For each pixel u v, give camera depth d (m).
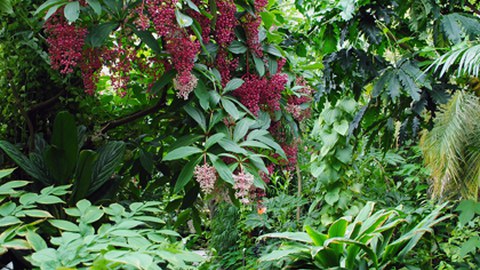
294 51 2.08
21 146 1.65
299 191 3.16
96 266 0.85
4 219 1.02
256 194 1.67
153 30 1.46
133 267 0.92
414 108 1.58
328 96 2.04
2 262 1.42
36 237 1.00
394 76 1.54
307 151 3.10
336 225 1.71
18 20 1.55
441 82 1.66
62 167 1.45
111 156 1.55
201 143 1.56
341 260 1.81
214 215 3.61
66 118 1.44
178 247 1.09
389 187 3.04
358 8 1.72
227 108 1.41
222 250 3.33
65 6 1.24
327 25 1.91
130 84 1.85
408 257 1.92
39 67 1.63
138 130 1.95
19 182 1.17
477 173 1.81
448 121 1.80
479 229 2.50
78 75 1.66
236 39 1.65
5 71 1.58
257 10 1.55
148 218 1.16
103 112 1.89
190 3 1.28
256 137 1.45
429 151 1.92
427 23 1.72
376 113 1.83
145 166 1.70
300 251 1.75
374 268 1.75
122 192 1.89
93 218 1.11
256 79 1.57
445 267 2.09
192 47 1.31
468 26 1.50
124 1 1.34
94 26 1.37
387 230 1.80
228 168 1.31
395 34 1.90
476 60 1.30
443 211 2.00
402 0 1.66
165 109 1.72
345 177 2.73
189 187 1.61
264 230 3.42
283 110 1.77
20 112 1.65
